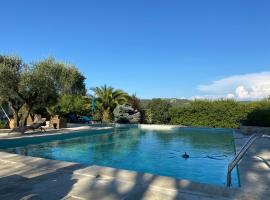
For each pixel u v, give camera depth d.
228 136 19.19
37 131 17.67
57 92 20.16
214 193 4.79
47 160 7.57
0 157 8.05
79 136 18.50
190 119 25.98
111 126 25.36
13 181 5.64
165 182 5.39
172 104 28.72
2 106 21.64
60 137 16.67
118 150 13.52
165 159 11.32
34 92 18.42
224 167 9.86
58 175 6.08
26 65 18.52
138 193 4.85
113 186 5.25
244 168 6.83
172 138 18.25
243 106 23.61
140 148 14.16
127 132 22.05
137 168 9.81
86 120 29.77
